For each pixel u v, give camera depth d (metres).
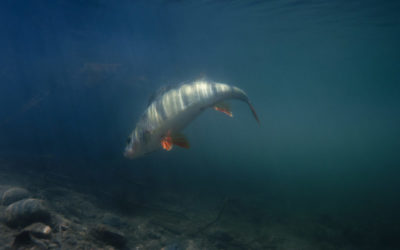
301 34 25.89
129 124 21.16
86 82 17.91
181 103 3.18
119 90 18.88
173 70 23.80
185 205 12.12
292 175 29.66
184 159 24.02
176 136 3.09
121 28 31.56
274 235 10.33
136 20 26.86
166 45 42.09
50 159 13.58
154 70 20.83
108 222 6.90
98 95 18.53
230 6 19.20
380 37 25.84
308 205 17.02
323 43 29.25
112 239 4.86
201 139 31.02
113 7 22.52
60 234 4.26
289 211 14.85
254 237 9.68
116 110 19.81
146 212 9.43
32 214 4.29
